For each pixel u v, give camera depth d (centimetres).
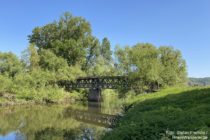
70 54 10406
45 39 11056
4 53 7488
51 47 10688
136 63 6303
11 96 6706
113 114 5181
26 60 8488
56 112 5403
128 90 6731
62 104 7206
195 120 1775
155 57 6806
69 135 3203
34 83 7656
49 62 9012
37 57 8731
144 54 6494
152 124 1808
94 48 11206
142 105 3216
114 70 7431
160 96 4016
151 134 1655
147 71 6162
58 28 11000
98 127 3728
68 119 4503
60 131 3453
